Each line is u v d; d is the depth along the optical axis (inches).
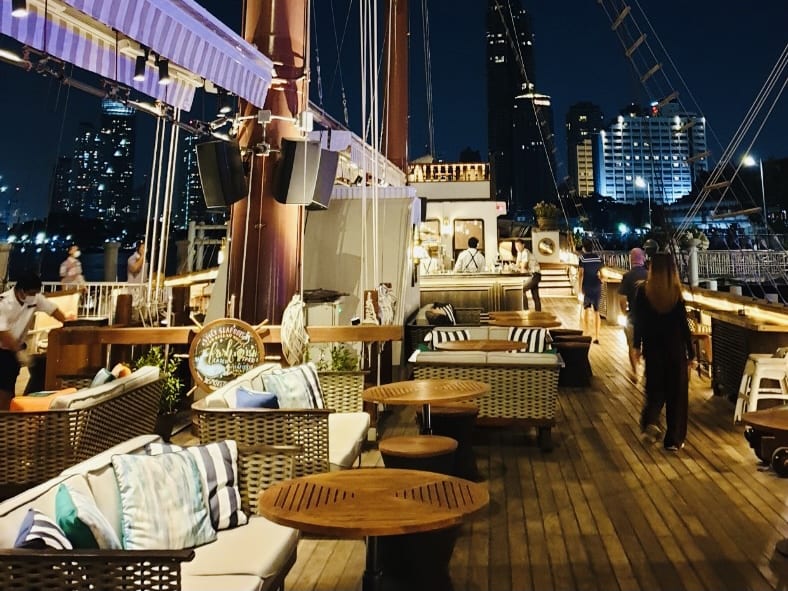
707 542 120.8
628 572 109.0
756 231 1430.9
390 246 320.5
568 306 605.0
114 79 138.4
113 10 113.0
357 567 113.7
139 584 62.6
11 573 62.0
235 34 154.3
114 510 83.0
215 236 778.2
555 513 136.5
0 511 70.1
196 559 82.4
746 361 217.5
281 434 122.2
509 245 795.4
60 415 114.7
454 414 157.4
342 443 142.1
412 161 740.7
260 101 175.2
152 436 100.8
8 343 166.1
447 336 243.9
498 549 119.0
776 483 153.3
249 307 202.4
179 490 88.4
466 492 83.4
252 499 102.4
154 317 202.4
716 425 210.1
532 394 184.4
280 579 85.6
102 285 348.2
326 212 328.2
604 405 241.0
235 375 185.2
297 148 191.9
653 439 193.3
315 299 268.2
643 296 183.5
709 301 329.1
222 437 122.8
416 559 96.3
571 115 7032.5
